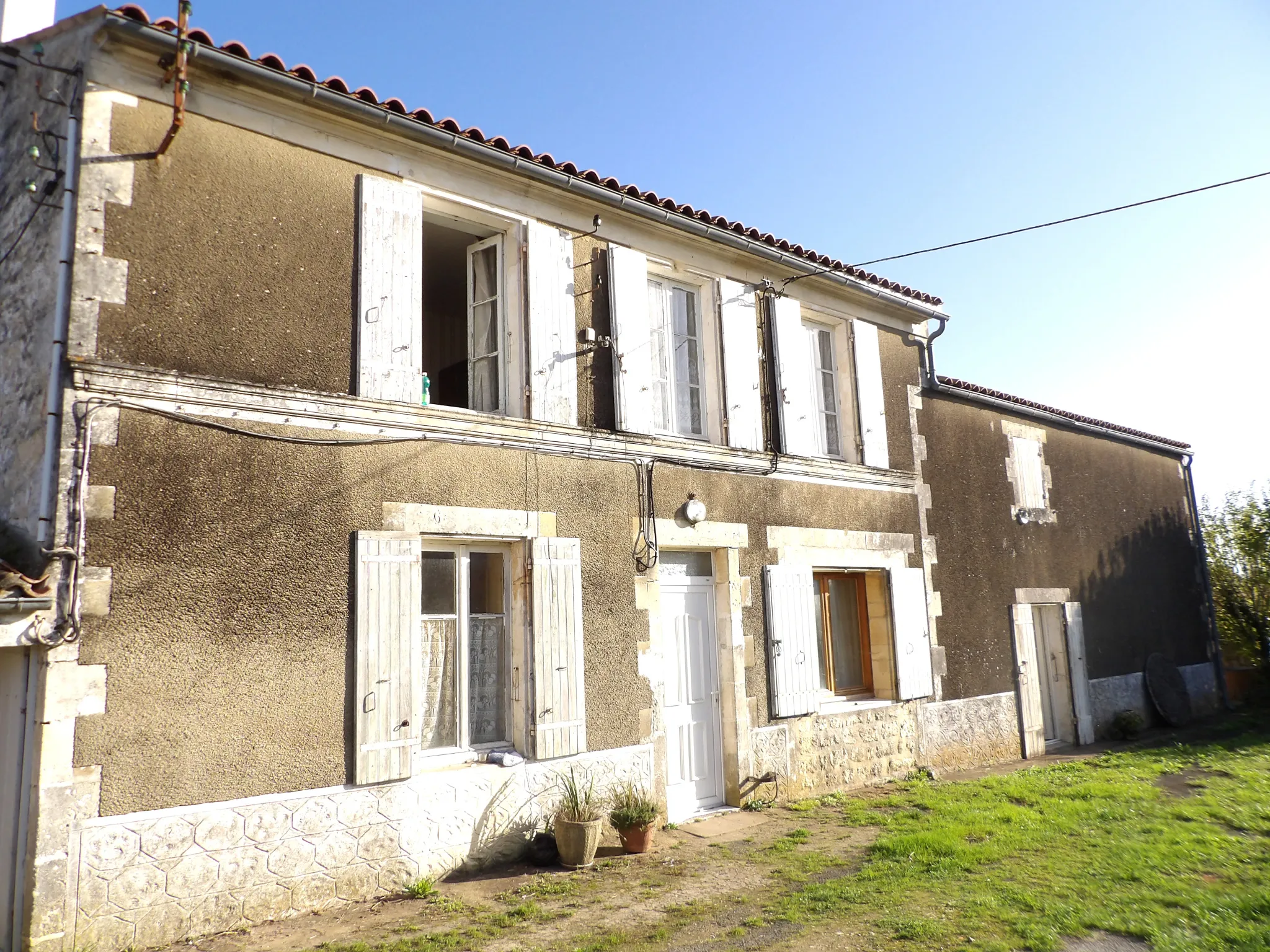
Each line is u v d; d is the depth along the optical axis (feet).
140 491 14.84
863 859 18.95
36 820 13.26
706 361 25.36
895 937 14.33
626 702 21.27
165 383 15.33
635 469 22.39
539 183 21.07
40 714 13.56
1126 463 42.34
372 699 16.92
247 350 16.47
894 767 27.68
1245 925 14.30
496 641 20.06
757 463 25.38
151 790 14.35
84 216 14.90
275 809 15.60
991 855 18.51
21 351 15.84
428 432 18.71
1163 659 41.19
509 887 17.29
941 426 32.42
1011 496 34.86
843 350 29.43
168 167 15.97
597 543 21.31
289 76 16.85
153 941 14.07
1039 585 35.14
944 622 30.63
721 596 24.38
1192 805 22.82
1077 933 14.28
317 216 17.80
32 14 18.76
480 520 19.22
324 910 15.93
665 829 21.49
